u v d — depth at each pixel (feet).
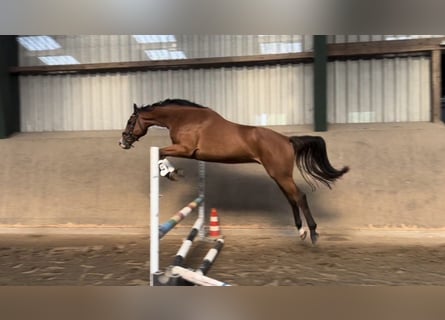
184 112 11.39
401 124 16.89
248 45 18.06
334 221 14.70
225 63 17.97
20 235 14.76
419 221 14.33
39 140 18.11
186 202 15.93
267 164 11.34
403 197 14.80
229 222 15.16
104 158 17.13
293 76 17.80
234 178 16.03
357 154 15.74
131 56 18.98
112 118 19.22
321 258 11.24
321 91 16.56
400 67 17.13
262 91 18.07
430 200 14.62
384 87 17.29
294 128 17.39
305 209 11.61
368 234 14.08
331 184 15.29
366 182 15.21
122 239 13.97
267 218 15.11
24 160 17.51
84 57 19.31
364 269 10.13
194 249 12.55
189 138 11.23
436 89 16.67
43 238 14.23
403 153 15.56
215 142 11.19
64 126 19.53
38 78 19.53
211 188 15.96
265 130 11.44
